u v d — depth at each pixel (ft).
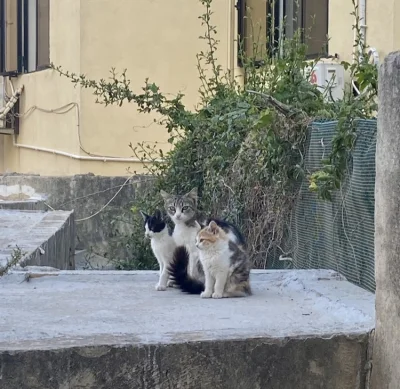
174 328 16.69
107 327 16.75
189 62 41.55
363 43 25.58
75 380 15.55
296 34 27.63
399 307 15.47
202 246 19.24
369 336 16.29
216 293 19.30
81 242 38.96
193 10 41.24
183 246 20.38
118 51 41.34
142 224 30.89
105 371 15.61
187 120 29.50
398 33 26.04
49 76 46.29
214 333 16.22
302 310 18.11
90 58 41.22
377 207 15.98
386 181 15.69
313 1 31.71
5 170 56.13
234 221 26.27
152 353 15.71
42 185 40.50
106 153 42.01
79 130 42.04
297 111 24.06
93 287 20.22
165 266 20.15
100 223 39.04
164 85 41.63
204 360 15.84
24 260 22.75
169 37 41.42
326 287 19.49
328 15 30.14
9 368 15.38
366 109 22.22
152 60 41.60
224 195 27.07
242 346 15.94
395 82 15.39
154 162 31.40
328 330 16.42
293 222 24.25
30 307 18.21
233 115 26.43
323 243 22.62
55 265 28.35
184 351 15.79
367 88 23.39
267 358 16.01
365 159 20.56
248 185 25.75
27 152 51.34
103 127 41.93
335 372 16.20
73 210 37.14
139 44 41.45
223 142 27.07
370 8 27.02
